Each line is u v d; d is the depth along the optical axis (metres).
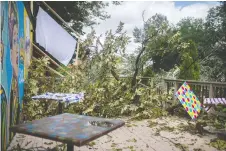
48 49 8.47
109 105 6.96
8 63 3.42
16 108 4.43
